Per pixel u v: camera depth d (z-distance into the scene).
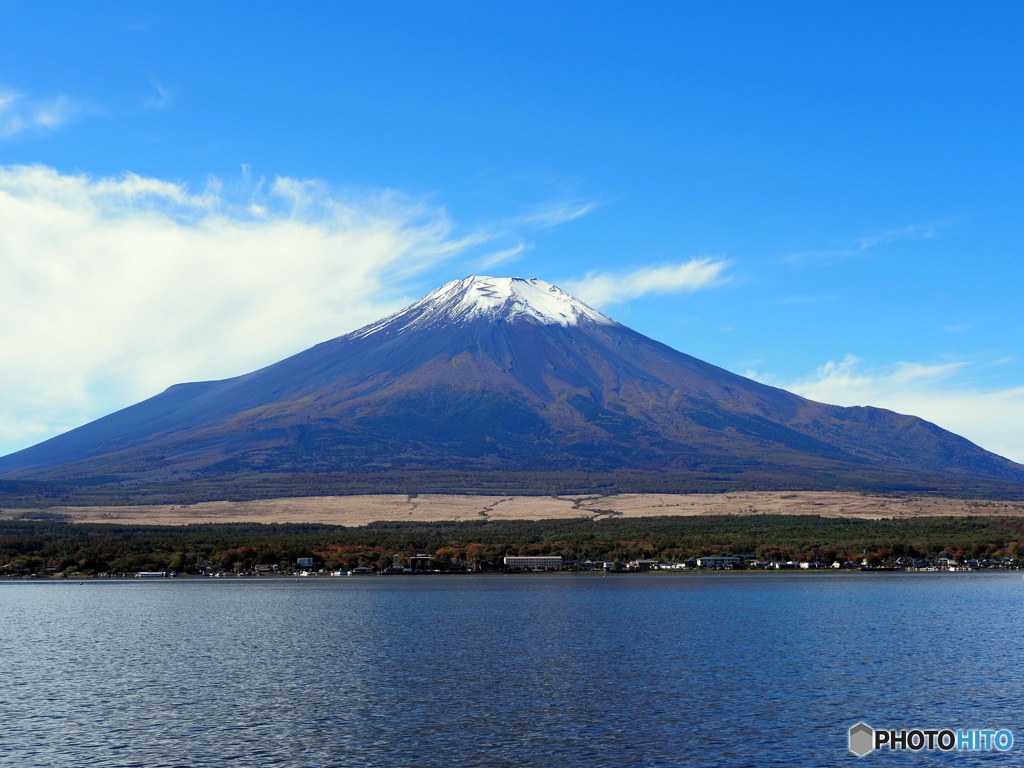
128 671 127.00
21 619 190.75
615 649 143.25
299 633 165.12
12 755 85.50
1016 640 149.75
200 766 82.12
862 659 132.12
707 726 94.25
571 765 82.12
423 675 122.25
